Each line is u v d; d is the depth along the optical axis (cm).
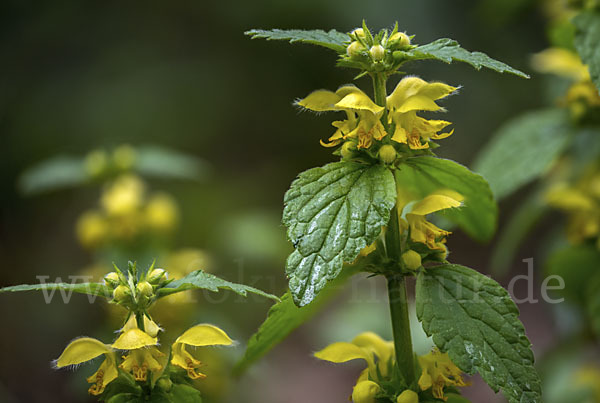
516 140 83
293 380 145
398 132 66
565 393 103
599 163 95
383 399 68
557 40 81
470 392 133
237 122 210
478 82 202
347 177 66
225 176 200
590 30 75
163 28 217
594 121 81
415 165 68
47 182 105
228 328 91
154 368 66
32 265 176
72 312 156
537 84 197
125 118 199
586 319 103
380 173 66
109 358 67
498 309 66
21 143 194
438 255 68
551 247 114
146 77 206
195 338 67
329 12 203
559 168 103
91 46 210
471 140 197
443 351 65
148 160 106
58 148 194
